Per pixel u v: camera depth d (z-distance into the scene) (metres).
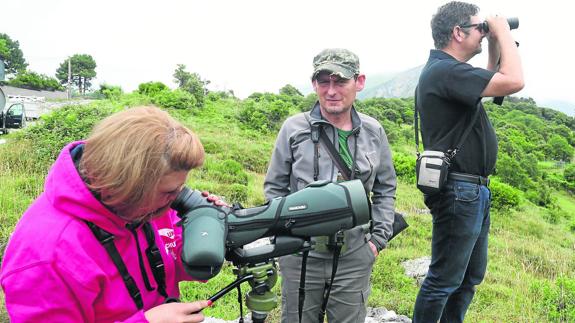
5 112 17.69
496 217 13.47
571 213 25.09
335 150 2.35
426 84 2.62
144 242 1.37
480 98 2.45
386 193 2.58
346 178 2.34
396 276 6.19
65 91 57.09
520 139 49.41
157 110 1.23
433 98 2.56
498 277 6.71
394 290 5.59
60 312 1.15
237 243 1.45
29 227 1.17
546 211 20.28
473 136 2.53
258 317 1.53
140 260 1.34
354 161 2.35
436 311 2.61
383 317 4.20
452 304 2.85
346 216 1.54
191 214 1.38
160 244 1.45
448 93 2.49
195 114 22.95
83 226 1.19
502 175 26.31
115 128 1.14
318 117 2.40
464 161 2.51
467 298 2.83
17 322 1.12
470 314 4.44
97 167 1.14
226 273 5.48
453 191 2.52
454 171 2.54
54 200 1.18
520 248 9.48
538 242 11.11
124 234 1.27
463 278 2.69
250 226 1.46
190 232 1.33
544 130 59.38
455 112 2.52
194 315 1.30
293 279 2.34
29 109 22.20
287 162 2.46
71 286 1.15
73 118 11.91
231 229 1.44
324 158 2.35
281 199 1.53
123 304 1.28
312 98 31.84
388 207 2.55
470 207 2.50
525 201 21.80
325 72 2.28
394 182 2.61
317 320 2.40
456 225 2.52
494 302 5.15
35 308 1.12
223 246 1.33
